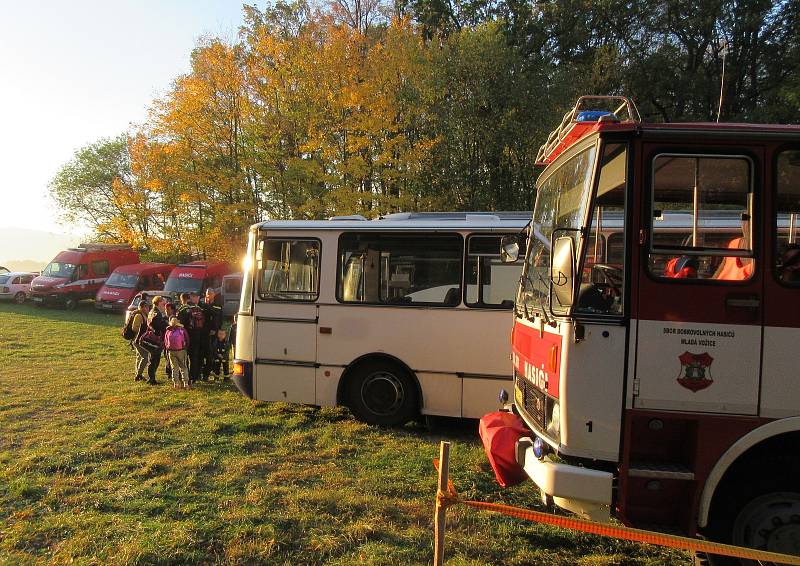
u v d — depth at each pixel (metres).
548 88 21.73
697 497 3.54
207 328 11.75
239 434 7.49
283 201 22.89
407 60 21.52
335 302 8.20
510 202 21.73
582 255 3.72
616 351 3.62
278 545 4.40
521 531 4.78
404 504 5.27
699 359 3.56
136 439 7.12
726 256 3.61
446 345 7.85
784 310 3.53
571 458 3.72
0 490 5.46
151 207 27.70
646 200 3.67
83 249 30.06
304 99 22.09
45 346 16.55
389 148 21.12
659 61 26.31
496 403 7.69
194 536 4.50
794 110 22.50
